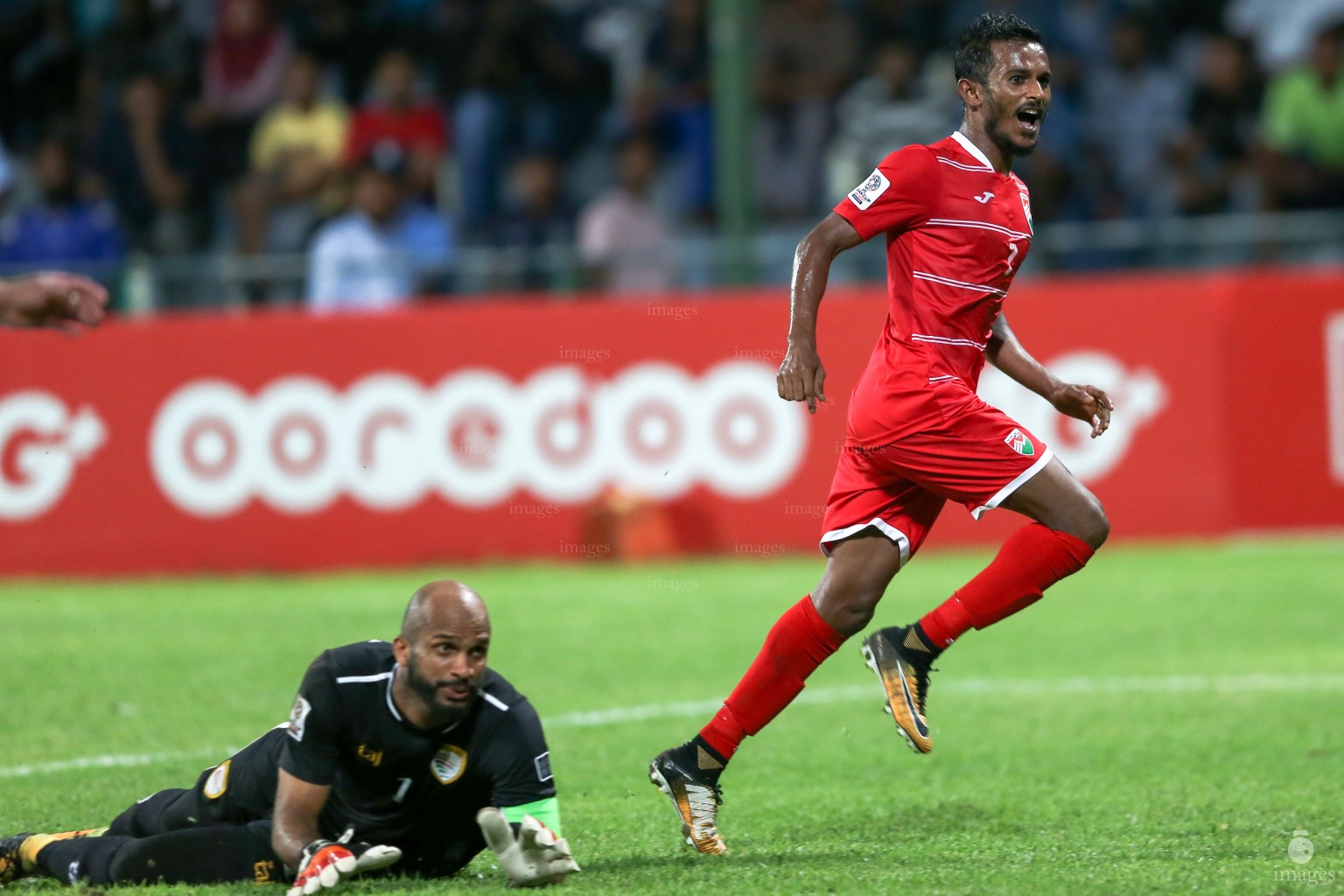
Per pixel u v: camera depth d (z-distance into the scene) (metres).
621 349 37.12
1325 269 39.78
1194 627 28.91
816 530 37.09
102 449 36.31
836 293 37.50
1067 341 37.97
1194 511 37.97
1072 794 17.78
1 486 36.19
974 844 15.26
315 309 39.19
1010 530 38.03
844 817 16.72
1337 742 20.31
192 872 13.55
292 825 13.02
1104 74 51.91
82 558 36.19
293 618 29.92
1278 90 50.41
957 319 15.56
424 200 47.09
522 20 52.53
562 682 24.67
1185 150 50.00
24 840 14.13
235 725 21.66
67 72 53.72
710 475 37.16
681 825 16.03
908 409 15.38
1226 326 38.12
